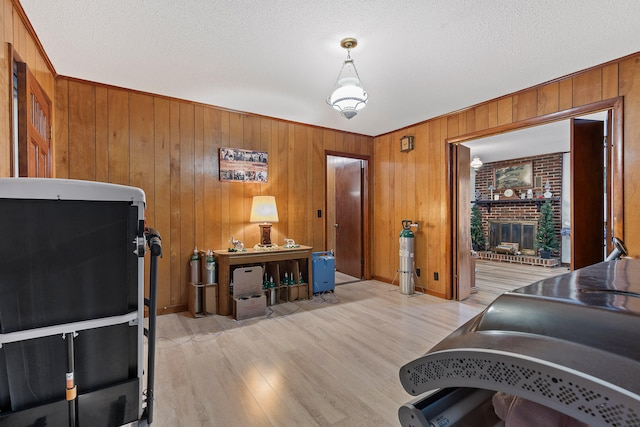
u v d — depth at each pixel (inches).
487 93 127.6
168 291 132.3
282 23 80.9
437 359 21.1
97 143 118.6
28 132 74.5
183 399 72.6
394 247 185.9
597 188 115.4
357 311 136.3
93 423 47.2
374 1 72.5
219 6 74.0
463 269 156.6
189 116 136.9
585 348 16.7
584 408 14.8
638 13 76.2
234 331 113.0
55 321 44.4
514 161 286.2
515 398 21.9
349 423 64.8
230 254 130.2
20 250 42.0
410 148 172.6
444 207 156.7
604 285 26.7
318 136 176.6
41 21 79.0
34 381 43.5
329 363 89.5
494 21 79.9
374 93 127.5
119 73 110.2
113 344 48.6
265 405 70.6
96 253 46.6
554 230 262.2
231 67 105.3
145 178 127.4
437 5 73.7
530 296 23.2
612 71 100.3
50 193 42.6
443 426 21.8
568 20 79.3
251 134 153.3
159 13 76.5
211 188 142.4
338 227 221.8
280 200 162.9
